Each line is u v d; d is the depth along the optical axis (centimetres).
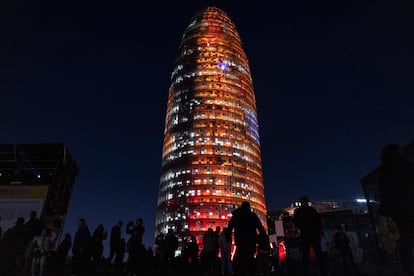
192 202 15088
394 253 1466
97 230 2895
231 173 16150
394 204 977
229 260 2384
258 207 16412
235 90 19025
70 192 4106
